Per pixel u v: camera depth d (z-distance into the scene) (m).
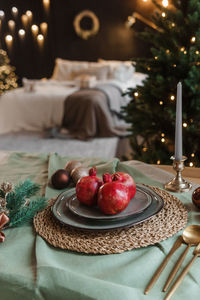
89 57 5.81
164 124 1.76
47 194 0.77
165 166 0.99
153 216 0.61
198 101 1.53
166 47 1.68
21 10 5.75
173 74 1.62
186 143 1.68
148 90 1.69
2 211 0.60
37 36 5.86
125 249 0.53
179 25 1.62
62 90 4.21
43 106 3.96
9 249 0.55
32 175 0.91
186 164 1.58
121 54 5.61
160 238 0.55
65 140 3.68
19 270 0.49
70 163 0.85
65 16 5.68
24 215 0.63
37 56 6.01
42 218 0.64
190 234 0.56
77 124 3.83
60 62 5.41
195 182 0.87
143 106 1.83
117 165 0.90
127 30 5.42
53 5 5.65
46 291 0.46
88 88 4.12
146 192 0.70
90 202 0.63
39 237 0.58
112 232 0.58
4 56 5.66
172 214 0.64
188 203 0.70
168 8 1.67
